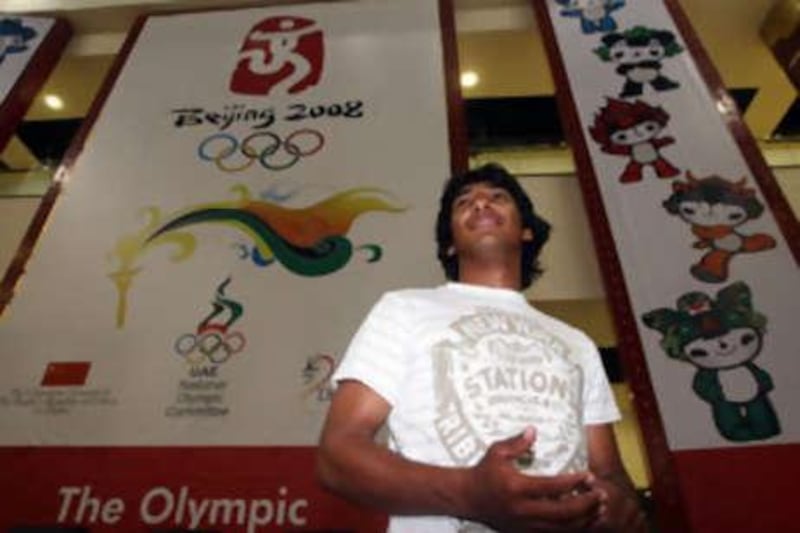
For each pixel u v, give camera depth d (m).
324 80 4.35
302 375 2.89
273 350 2.99
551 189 4.50
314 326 3.06
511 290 1.41
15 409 2.89
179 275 3.35
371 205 3.54
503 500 0.86
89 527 2.51
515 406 1.09
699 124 3.78
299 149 3.90
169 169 3.88
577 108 3.99
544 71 5.92
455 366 1.14
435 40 4.51
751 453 2.48
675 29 4.39
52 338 3.15
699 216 3.33
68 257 3.49
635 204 3.42
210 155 3.94
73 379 2.98
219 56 4.66
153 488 2.60
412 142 3.82
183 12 5.25
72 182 3.85
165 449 2.71
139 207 3.69
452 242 1.64
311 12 4.93
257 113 4.18
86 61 5.70
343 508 2.50
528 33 5.53
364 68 4.39
